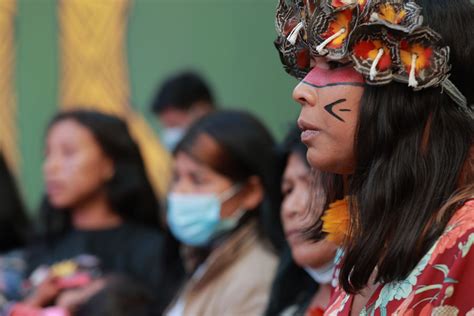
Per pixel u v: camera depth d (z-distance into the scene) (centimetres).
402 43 370
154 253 875
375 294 377
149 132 1459
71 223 935
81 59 1495
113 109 1477
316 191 459
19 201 1025
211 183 725
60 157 917
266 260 695
